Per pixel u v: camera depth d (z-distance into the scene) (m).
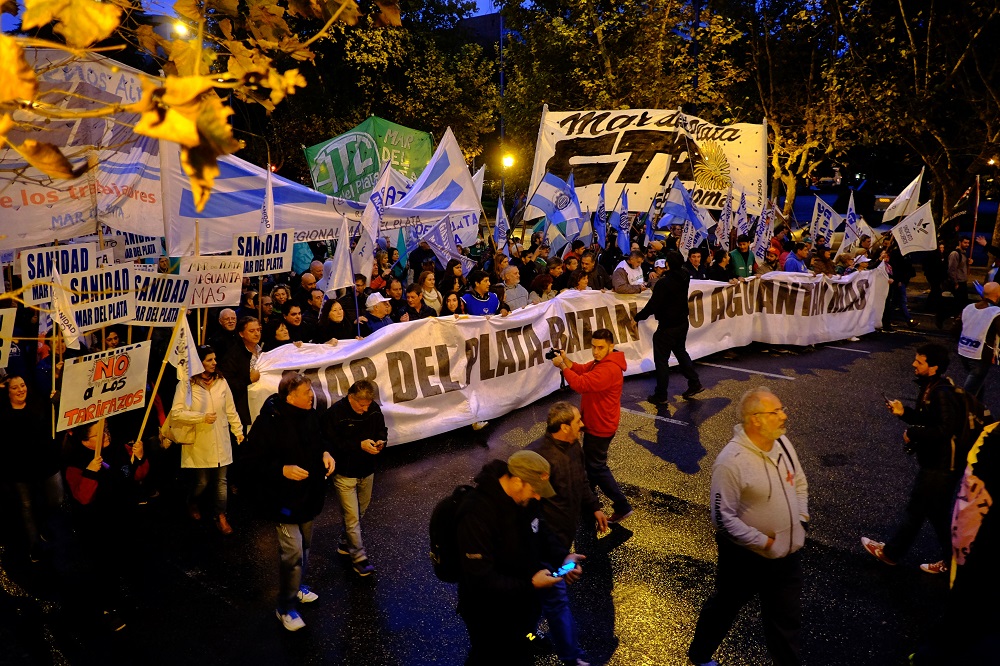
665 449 8.06
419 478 7.28
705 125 14.16
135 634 4.90
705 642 4.33
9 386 5.68
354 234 10.64
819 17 22.58
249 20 2.31
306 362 7.30
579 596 5.29
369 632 4.90
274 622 5.02
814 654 4.65
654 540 6.10
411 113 26.91
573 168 14.26
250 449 4.69
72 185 6.32
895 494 6.98
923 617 5.05
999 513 3.58
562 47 24.22
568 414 4.71
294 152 22.61
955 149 20.36
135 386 5.36
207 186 1.22
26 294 5.00
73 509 4.88
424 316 9.38
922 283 20.77
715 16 22.14
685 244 13.16
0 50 1.17
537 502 3.75
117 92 6.13
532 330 9.46
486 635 3.67
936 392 5.18
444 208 11.98
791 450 4.20
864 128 22.19
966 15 18.62
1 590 5.50
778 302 12.69
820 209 17.66
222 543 6.16
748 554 4.07
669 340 9.37
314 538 6.15
